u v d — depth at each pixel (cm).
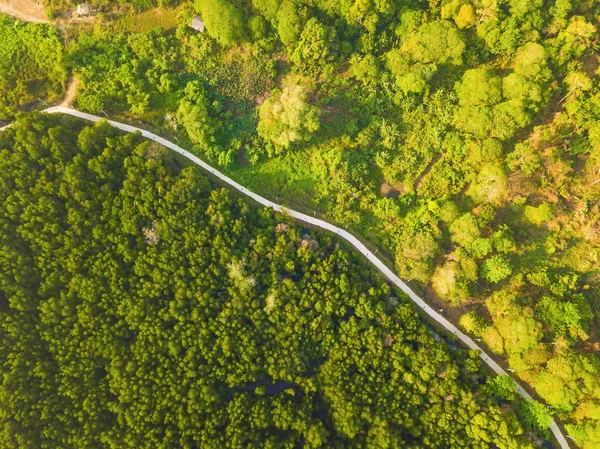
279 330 6894
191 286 6881
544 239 7375
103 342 6575
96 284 6750
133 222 6956
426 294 7375
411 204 7712
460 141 7631
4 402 6181
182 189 7200
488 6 7475
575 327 6544
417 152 7844
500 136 7425
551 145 7606
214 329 6725
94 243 6912
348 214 7669
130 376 6444
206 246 7138
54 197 7038
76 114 7862
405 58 7794
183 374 6462
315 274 7156
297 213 7769
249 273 7069
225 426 6306
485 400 6362
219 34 7812
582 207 7388
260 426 6269
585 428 6203
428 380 6488
